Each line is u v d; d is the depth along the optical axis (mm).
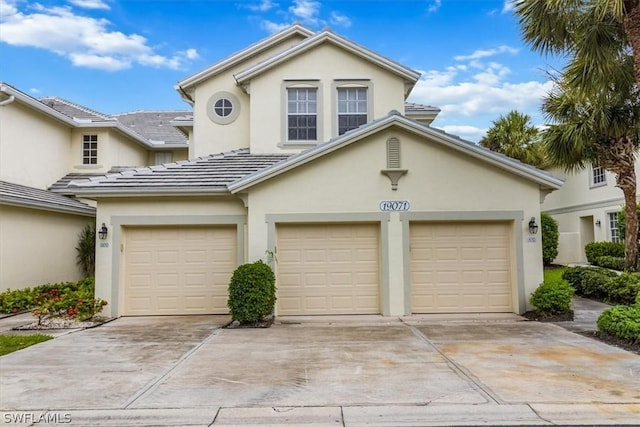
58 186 18328
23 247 14867
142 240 12281
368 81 14219
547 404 5281
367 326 10242
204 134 15297
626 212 14602
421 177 11578
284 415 5086
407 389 5844
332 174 11625
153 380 6352
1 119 15344
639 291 10703
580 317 10938
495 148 25859
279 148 14109
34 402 5523
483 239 11836
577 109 14383
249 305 10391
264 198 11594
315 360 7336
